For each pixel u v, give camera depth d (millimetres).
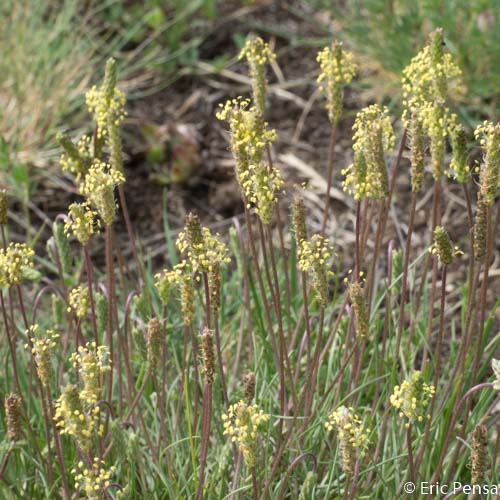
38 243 6641
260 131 3639
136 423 4555
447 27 7340
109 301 3980
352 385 4379
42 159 7152
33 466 4348
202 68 8258
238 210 6988
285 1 8953
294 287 5430
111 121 4203
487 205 3760
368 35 7867
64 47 7746
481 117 7305
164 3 8750
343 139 7543
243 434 3301
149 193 7145
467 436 4402
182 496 4168
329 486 3992
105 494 3775
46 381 3607
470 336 4191
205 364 3574
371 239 6574
